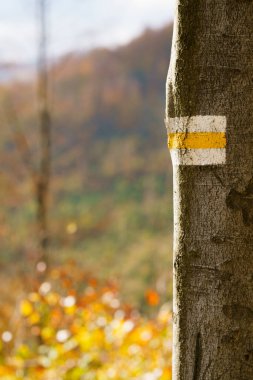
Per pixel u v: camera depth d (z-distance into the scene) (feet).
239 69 5.47
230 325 5.62
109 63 118.32
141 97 121.90
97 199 88.28
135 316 21.30
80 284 23.04
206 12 5.52
